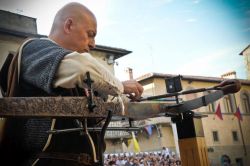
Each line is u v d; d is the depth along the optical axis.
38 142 1.29
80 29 1.43
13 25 12.32
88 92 1.13
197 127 1.85
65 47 1.42
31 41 1.36
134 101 1.41
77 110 1.10
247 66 11.27
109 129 1.25
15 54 1.36
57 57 1.16
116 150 18.62
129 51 14.73
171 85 1.75
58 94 1.25
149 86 21.11
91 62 1.18
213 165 23.92
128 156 15.45
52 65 1.16
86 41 1.46
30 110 1.01
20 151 1.33
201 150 1.83
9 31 11.84
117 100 1.24
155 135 22.30
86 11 1.47
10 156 1.34
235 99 24.55
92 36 1.49
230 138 24.42
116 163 14.74
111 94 1.25
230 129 24.52
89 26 1.46
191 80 19.83
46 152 1.29
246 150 23.98
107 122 1.16
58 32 1.44
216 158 23.86
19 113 0.99
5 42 11.91
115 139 18.34
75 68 1.14
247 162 24.12
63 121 1.32
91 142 1.20
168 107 1.63
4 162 1.35
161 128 22.22
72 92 1.30
